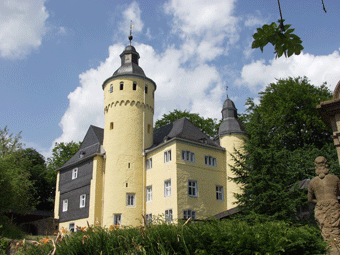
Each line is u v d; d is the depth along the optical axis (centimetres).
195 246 882
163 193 3150
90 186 3556
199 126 4734
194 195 3142
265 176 2059
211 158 3428
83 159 3759
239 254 809
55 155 5206
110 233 988
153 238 896
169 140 3203
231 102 3878
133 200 3372
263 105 3944
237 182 2255
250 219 1961
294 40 556
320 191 1018
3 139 3281
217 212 3266
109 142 3572
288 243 839
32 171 5250
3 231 2408
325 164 1040
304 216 2200
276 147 2288
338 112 1273
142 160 3516
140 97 3691
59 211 3941
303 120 3506
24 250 976
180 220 1025
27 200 3369
